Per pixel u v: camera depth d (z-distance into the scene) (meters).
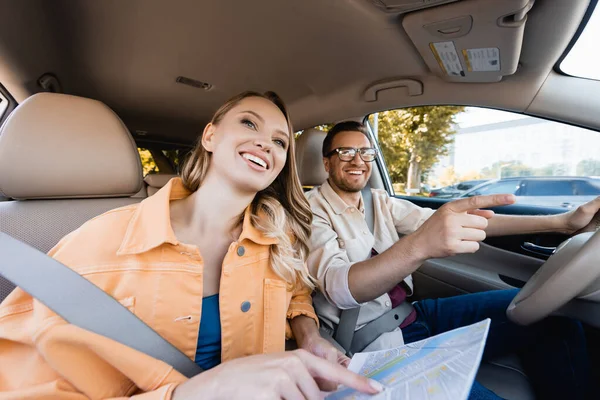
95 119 1.21
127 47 1.64
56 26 1.46
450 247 0.75
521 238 1.62
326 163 1.59
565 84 1.35
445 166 2.06
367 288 0.93
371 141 1.54
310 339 0.90
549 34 1.15
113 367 0.57
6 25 1.37
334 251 1.19
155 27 1.49
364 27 1.35
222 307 0.76
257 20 1.41
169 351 0.67
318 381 0.59
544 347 1.14
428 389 0.45
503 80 1.46
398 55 1.51
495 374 1.17
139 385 0.54
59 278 0.66
